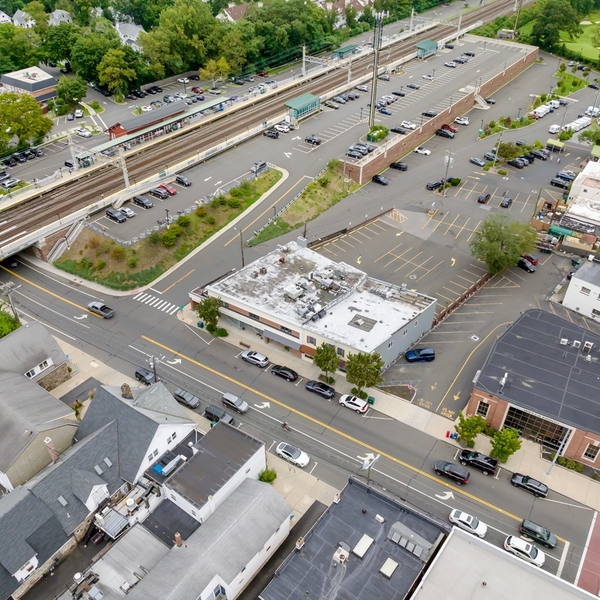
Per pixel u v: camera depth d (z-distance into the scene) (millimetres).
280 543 61750
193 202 117188
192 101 163625
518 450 72375
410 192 127375
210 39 180250
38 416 68250
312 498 66750
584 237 106625
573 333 81938
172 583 53156
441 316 93000
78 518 61250
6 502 58969
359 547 55000
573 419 68812
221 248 108938
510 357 77500
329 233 114250
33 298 97250
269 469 69625
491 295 98188
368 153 133625
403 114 152750
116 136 134375
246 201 119875
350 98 164000
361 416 76875
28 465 65188
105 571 56719
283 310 84688
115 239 104438
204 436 67000
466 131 153250
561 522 64625
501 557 54750
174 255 105750
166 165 127688
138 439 65750
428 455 71875
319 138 140875
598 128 147125
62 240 106688
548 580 52844
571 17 199750
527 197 124875
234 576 54906
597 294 90500
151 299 97500
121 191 117375
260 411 77375
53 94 162375
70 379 82312
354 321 83438
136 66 167375
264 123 145500
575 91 175625
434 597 51250
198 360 85438
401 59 187500
